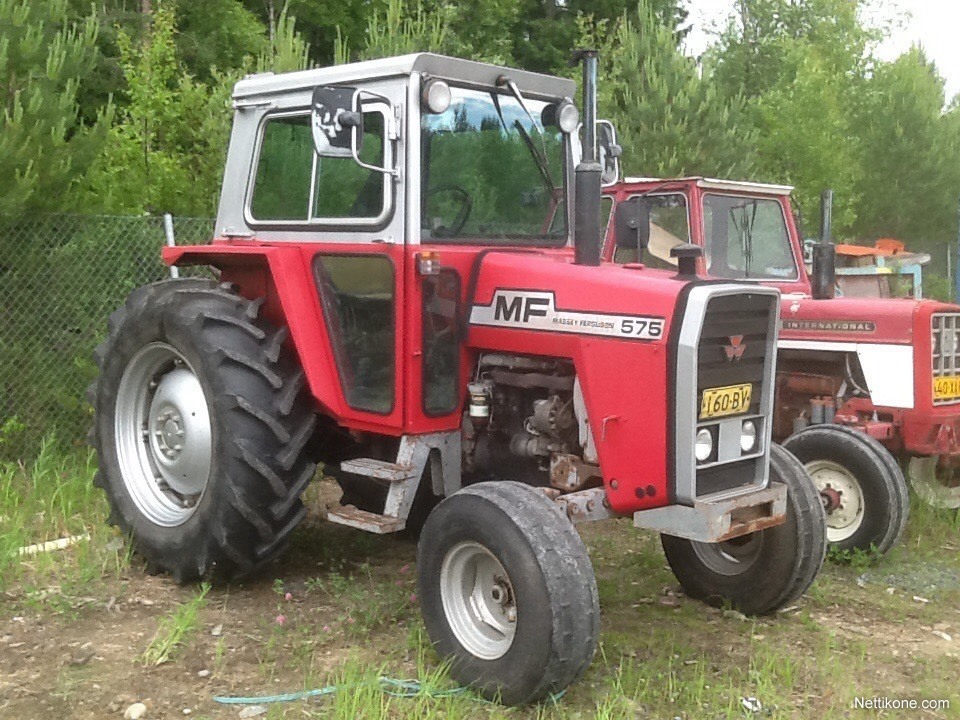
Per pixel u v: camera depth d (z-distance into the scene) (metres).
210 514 4.14
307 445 4.59
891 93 19.16
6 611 4.03
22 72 5.95
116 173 8.42
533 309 3.80
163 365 4.69
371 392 4.04
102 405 4.78
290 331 4.23
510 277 3.90
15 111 5.71
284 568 4.69
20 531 4.86
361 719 3.17
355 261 4.04
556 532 3.29
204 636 3.86
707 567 4.44
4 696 3.31
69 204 6.32
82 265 6.32
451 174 4.02
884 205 19.16
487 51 15.48
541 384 3.88
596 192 3.85
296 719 3.20
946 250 19.31
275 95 4.43
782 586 4.18
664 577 4.80
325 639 3.85
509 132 4.26
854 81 21.69
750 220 6.55
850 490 5.23
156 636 3.78
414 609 4.16
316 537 5.13
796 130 15.94
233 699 3.32
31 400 6.21
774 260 6.63
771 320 3.72
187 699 3.34
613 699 3.40
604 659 3.73
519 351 3.85
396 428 3.96
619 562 5.01
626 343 3.50
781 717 3.32
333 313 4.15
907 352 5.47
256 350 4.19
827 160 15.89
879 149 19.14
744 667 3.78
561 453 3.88
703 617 4.32
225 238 4.67
